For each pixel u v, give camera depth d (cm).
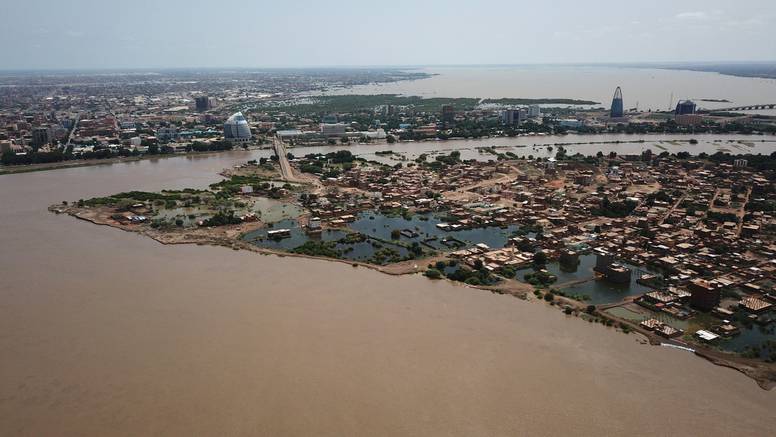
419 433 11738
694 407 12538
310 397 12912
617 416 12238
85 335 15812
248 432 11788
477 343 15238
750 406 12569
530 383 13412
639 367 14112
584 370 13962
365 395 12975
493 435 11681
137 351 14912
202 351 14850
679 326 16425
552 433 11731
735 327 16225
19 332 16050
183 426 12000
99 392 13212
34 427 12050
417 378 13612
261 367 14088
